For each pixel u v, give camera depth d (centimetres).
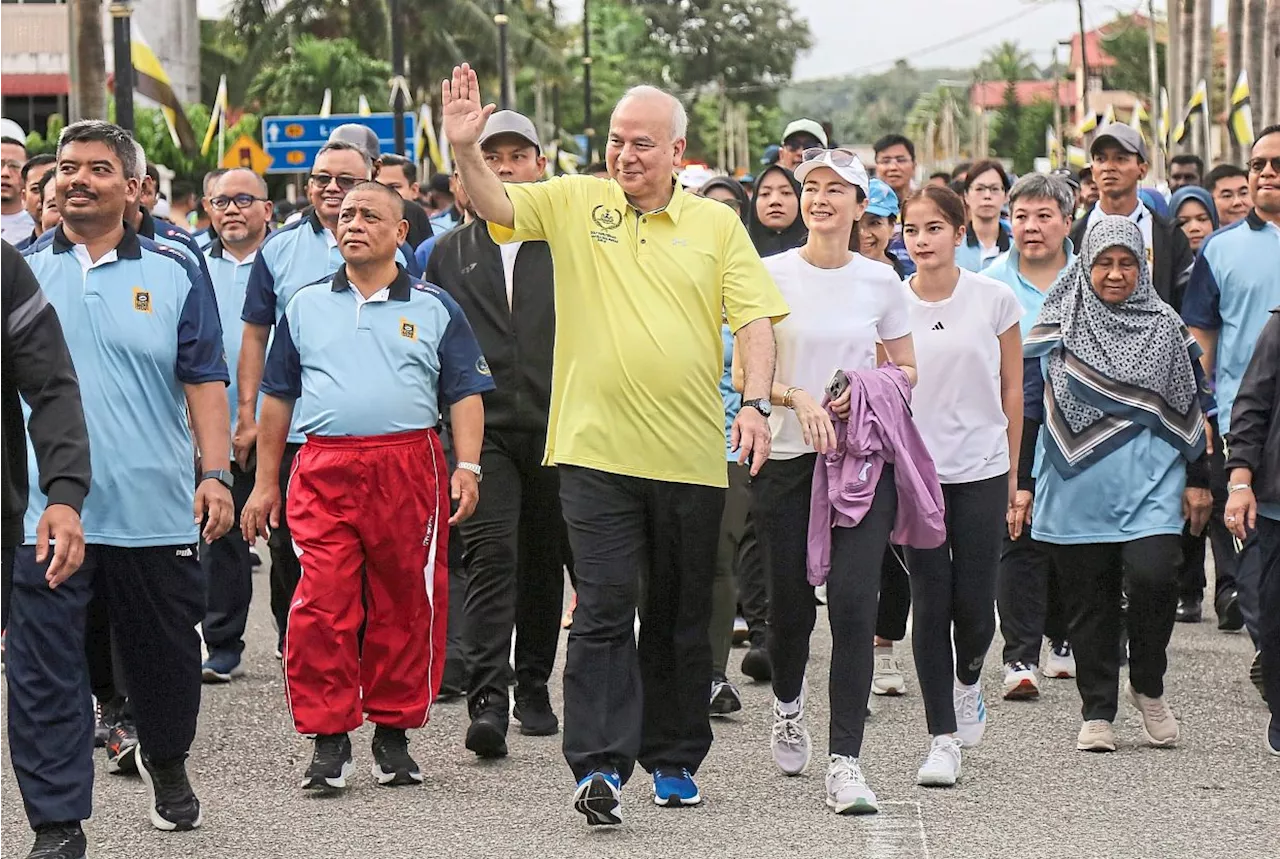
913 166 1189
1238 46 2608
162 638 605
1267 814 625
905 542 645
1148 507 719
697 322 611
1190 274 916
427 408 681
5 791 672
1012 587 837
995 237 1082
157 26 4188
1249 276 884
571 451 609
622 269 609
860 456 628
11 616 559
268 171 2133
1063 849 580
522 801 649
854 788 623
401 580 675
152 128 3294
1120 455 719
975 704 710
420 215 973
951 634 698
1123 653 919
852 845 585
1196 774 686
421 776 682
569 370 616
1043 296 868
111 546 591
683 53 10931
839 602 632
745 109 11069
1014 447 721
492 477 727
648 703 638
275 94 4984
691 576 621
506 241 618
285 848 591
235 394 946
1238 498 708
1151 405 721
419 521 675
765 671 871
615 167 612
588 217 614
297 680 664
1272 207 882
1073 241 1005
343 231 679
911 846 584
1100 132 957
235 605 882
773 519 651
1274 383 713
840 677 633
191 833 611
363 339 677
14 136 1056
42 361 514
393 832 609
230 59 5369
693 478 611
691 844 588
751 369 600
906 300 668
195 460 791
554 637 761
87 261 602
